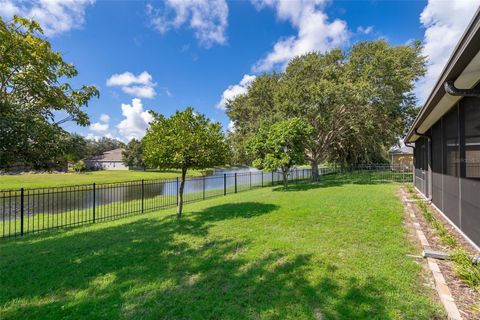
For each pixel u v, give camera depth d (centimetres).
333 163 2428
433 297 235
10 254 387
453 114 466
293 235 434
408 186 1152
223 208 696
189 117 594
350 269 295
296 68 1708
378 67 1306
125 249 389
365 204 693
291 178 1952
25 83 283
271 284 266
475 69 278
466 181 403
